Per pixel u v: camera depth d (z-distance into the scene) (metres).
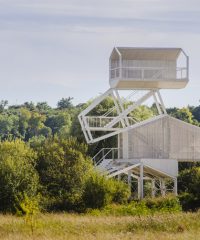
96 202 71.81
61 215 64.06
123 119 92.19
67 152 77.06
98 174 74.31
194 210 69.12
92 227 51.53
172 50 86.81
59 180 74.62
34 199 68.38
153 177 91.31
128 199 77.19
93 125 93.75
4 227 51.34
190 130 88.12
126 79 85.12
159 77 86.19
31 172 71.88
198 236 44.12
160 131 87.50
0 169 70.44
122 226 52.28
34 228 50.38
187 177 86.69
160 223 51.84
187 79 86.31
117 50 85.69
